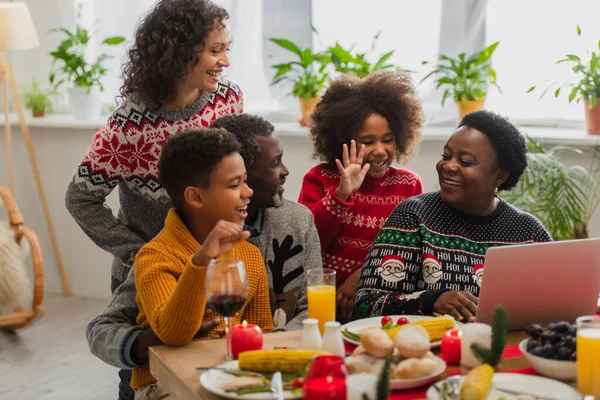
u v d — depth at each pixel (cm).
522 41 379
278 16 419
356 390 123
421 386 145
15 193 472
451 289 204
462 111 374
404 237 209
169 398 185
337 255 241
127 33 455
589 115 352
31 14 478
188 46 224
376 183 243
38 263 387
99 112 455
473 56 370
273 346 167
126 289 201
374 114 235
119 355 179
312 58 394
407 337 147
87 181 234
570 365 143
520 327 175
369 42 406
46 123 446
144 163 235
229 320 158
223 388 139
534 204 334
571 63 373
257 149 197
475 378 132
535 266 166
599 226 349
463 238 210
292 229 211
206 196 176
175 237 181
